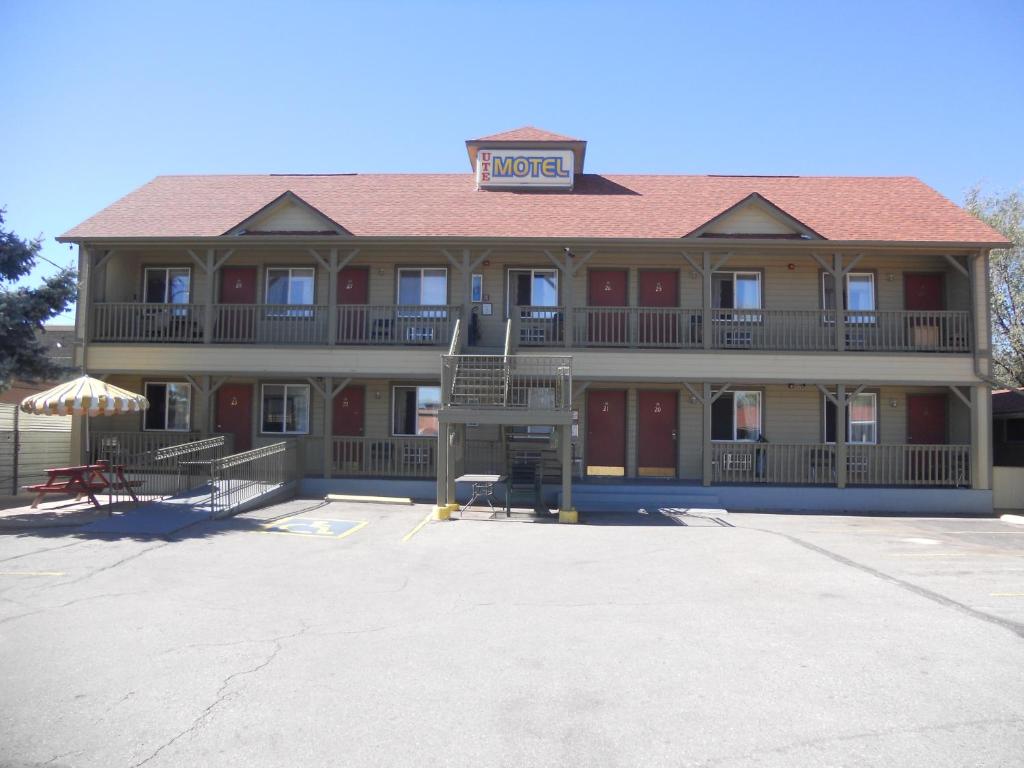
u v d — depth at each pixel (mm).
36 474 15688
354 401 17906
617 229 16906
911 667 5426
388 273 17812
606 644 5941
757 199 16359
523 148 19812
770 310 16109
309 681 5066
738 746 4102
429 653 5688
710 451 15961
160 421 17938
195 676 5145
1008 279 25594
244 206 18719
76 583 7852
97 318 16844
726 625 6504
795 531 12484
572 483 15945
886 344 16922
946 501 15711
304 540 10727
